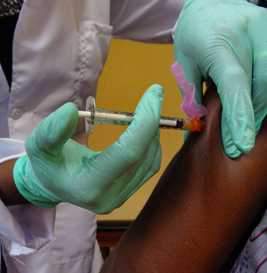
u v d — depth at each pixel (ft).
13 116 3.14
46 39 3.01
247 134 1.91
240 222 1.99
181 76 2.12
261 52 2.12
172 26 3.53
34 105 3.16
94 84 3.28
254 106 2.10
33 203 2.33
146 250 2.00
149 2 3.39
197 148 2.08
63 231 3.34
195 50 2.13
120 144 1.82
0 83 3.04
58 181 1.93
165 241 1.98
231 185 1.99
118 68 5.65
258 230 2.19
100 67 3.27
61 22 3.01
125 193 1.96
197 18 2.17
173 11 3.42
